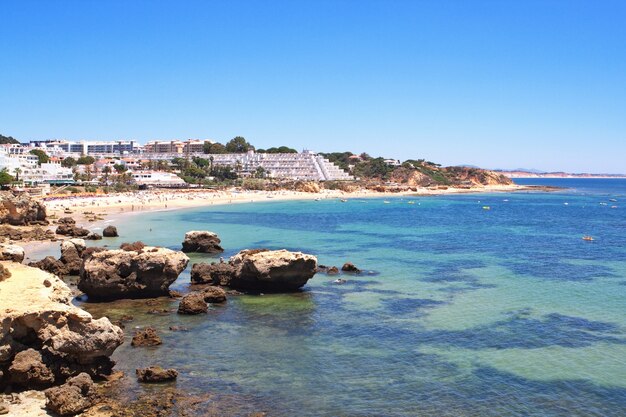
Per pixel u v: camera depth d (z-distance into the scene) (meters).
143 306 52.06
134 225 127.44
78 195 197.12
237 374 36.19
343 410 31.61
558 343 43.41
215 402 31.97
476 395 33.81
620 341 43.97
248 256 59.16
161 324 46.66
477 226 138.62
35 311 32.88
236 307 52.56
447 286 63.34
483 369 37.91
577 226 141.12
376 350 41.31
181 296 55.66
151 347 40.88
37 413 29.56
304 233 116.88
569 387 35.16
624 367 38.53
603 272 73.19
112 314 49.22
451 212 190.50
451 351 41.34
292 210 188.75
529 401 33.12
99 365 34.47
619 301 56.75
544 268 75.81
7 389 32.31
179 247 89.56
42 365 32.50
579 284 65.12
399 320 49.19
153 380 34.38
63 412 29.48
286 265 58.03
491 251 92.19
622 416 31.36
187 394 32.88
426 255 86.94
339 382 35.38
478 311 52.47
